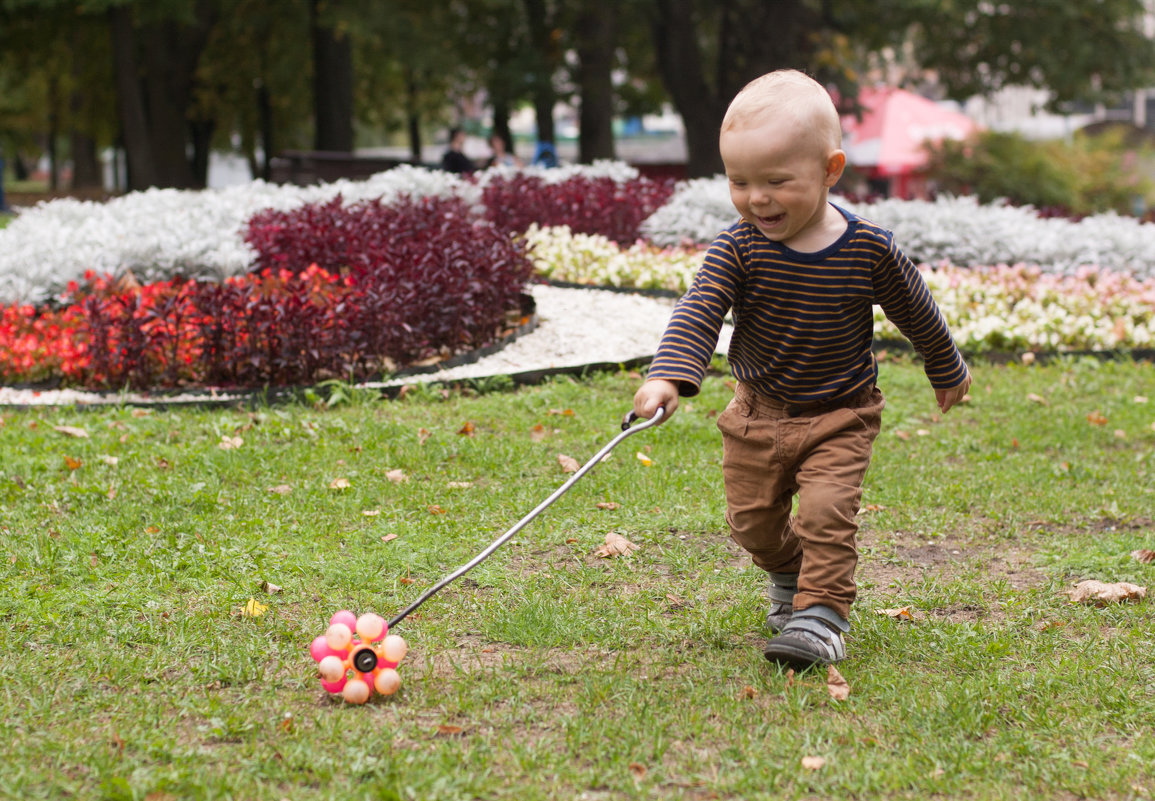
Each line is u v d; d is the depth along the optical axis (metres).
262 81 30.75
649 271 10.78
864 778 2.62
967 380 3.41
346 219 9.29
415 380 7.22
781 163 2.91
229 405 6.77
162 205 12.03
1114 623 3.81
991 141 30.05
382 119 35.66
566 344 8.40
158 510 4.75
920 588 4.14
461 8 25.86
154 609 3.72
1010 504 5.27
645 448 5.99
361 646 3.02
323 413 6.50
